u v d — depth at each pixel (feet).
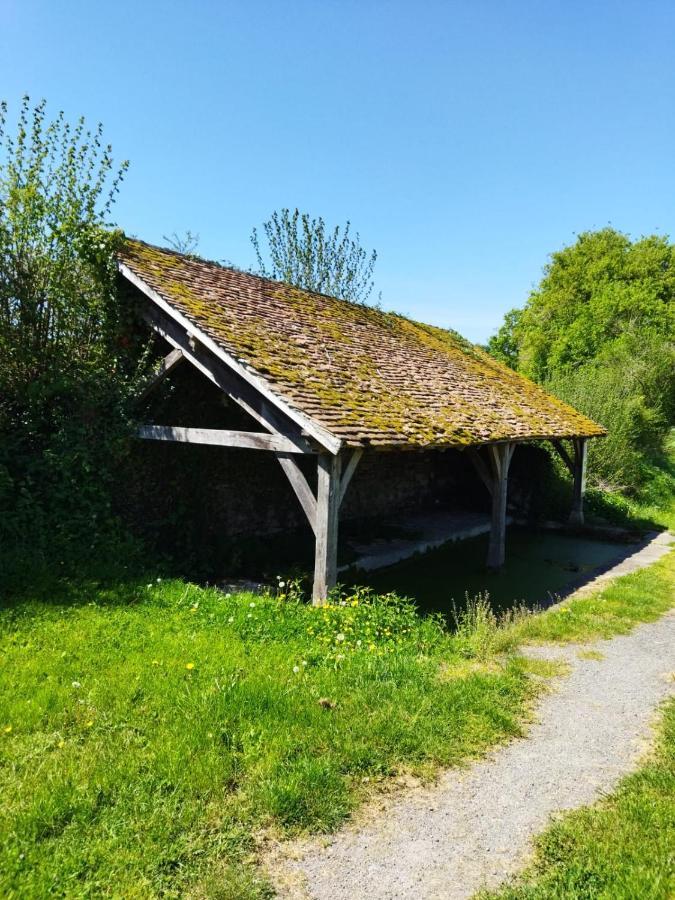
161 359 27.99
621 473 57.72
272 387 20.54
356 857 9.67
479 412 32.09
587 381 65.16
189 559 27.68
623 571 33.24
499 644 19.47
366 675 15.76
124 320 26.63
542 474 49.11
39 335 25.50
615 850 9.84
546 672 17.80
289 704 13.66
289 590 25.20
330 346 29.86
